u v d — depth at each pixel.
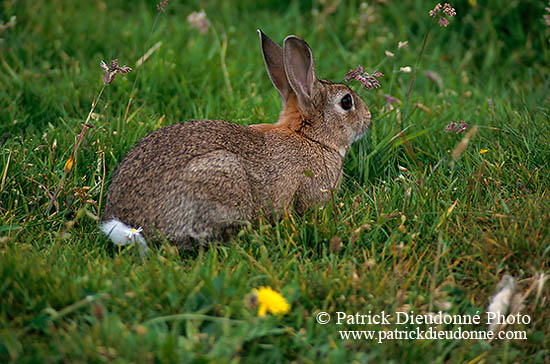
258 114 11.61
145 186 8.64
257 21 16.16
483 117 11.70
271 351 6.43
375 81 10.34
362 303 7.03
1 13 14.44
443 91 12.88
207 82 12.90
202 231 8.63
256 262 7.63
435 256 7.90
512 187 9.20
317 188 9.72
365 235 8.27
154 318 6.61
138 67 12.73
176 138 8.98
